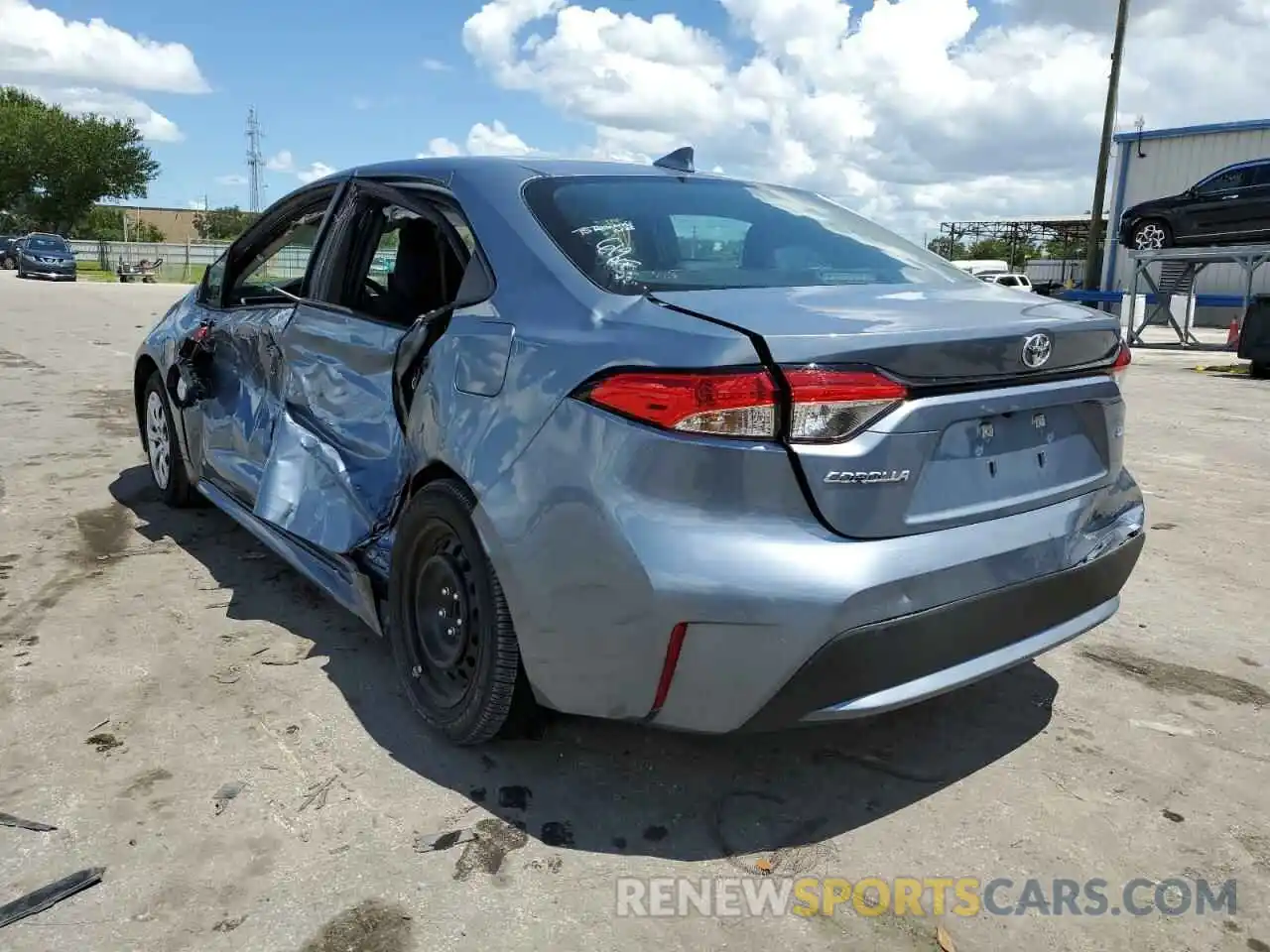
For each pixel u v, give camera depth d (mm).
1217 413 9789
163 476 5141
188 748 2857
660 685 2285
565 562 2359
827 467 2201
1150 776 2863
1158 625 4012
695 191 3260
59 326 14625
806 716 2275
